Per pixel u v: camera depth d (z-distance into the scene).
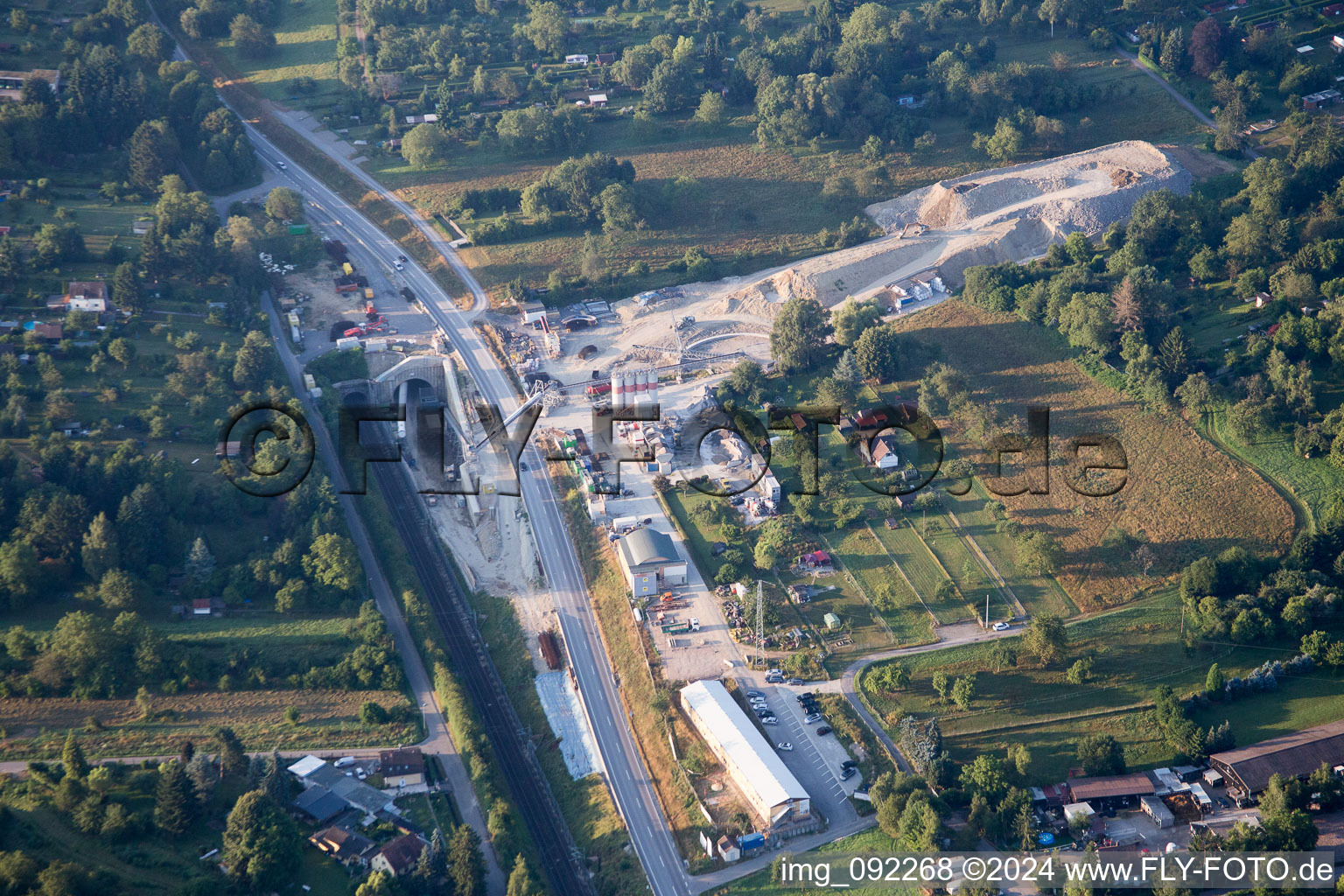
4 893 172.62
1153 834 193.25
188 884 179.62
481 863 191.12
